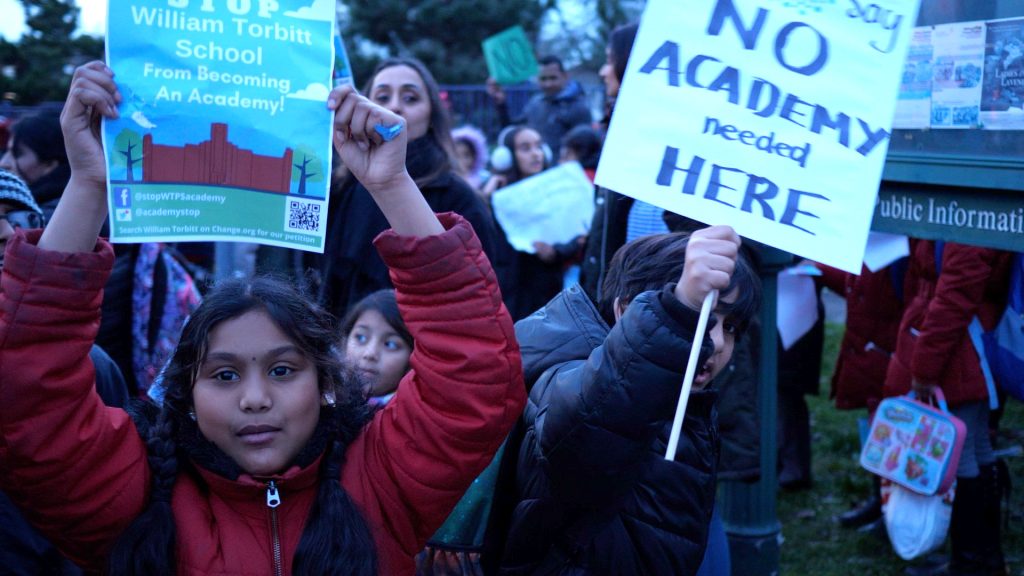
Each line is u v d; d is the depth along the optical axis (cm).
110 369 254
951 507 403
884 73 197
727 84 199
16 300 162
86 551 180
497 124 1641
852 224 194
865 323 482
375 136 179
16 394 162
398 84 400
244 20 174
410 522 188
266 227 176
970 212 284
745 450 348
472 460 183
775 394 368
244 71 174
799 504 525
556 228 535
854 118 196
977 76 275
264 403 176
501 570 221
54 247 167
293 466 181
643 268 217
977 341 396
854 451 600
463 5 2195
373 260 390
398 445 185
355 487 187
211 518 180
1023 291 389
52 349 165
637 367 178
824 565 451
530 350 226
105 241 172
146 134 169
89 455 170
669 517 212
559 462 190
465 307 180
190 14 171
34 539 215
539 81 959
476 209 405
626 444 183
